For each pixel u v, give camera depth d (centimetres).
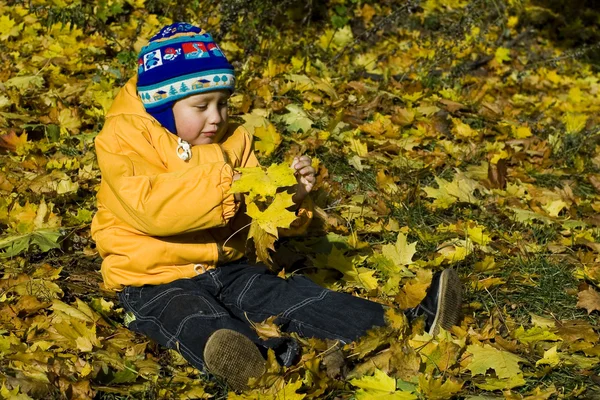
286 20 632
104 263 287
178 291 273
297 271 345
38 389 247
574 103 616
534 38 739
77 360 265
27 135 427
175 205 264
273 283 285
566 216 421
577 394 265
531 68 677
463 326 300
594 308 323
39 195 369
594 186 462
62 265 330
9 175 382
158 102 288
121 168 277
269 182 265
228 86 293
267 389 249
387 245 352
